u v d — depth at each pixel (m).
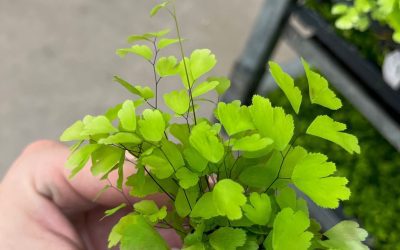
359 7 0.26
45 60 0.46
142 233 0.10
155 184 0.12
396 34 0.24
